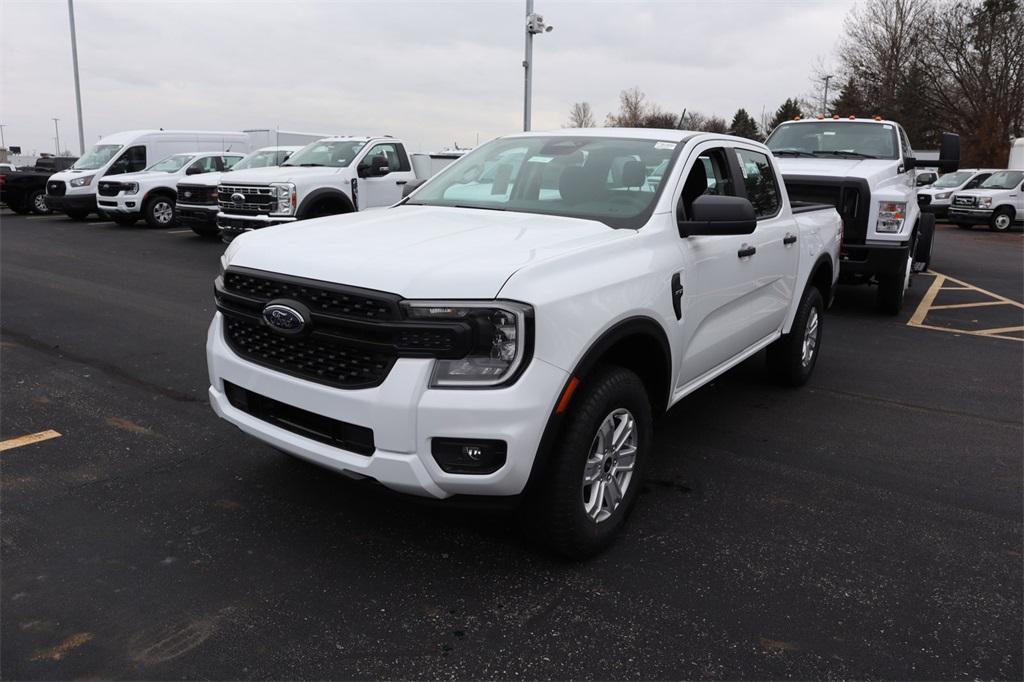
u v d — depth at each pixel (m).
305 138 23.33
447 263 2.90
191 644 2.69
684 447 4.71
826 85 55.47
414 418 2.77
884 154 9.47
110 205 17.27
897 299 9.02
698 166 4.25
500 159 4.60
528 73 21.08
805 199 8.77
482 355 2.80
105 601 2.93
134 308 8.37
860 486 4.20
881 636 2.86
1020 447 4.86
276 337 3.19
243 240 3.51
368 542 3.43
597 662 2.67
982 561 3.43
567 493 3.06
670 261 3.64
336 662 2.62
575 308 2.98
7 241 14.52
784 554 3.44
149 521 3.55
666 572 3.26
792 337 5.67
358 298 2.85
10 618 2.81
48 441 4.47
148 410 5.02
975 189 23.36
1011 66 40.19
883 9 47.69
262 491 3.89
